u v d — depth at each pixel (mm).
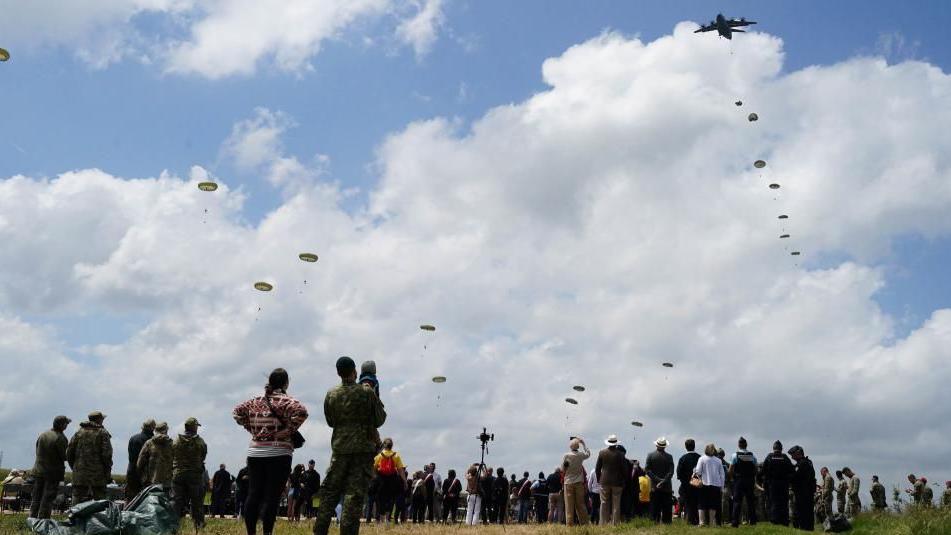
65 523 12766
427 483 27125
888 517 20109
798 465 20812
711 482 21016
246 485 24469
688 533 18016
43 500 16203
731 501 24781
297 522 21359
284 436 11203
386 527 19344
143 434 17469
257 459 11055
